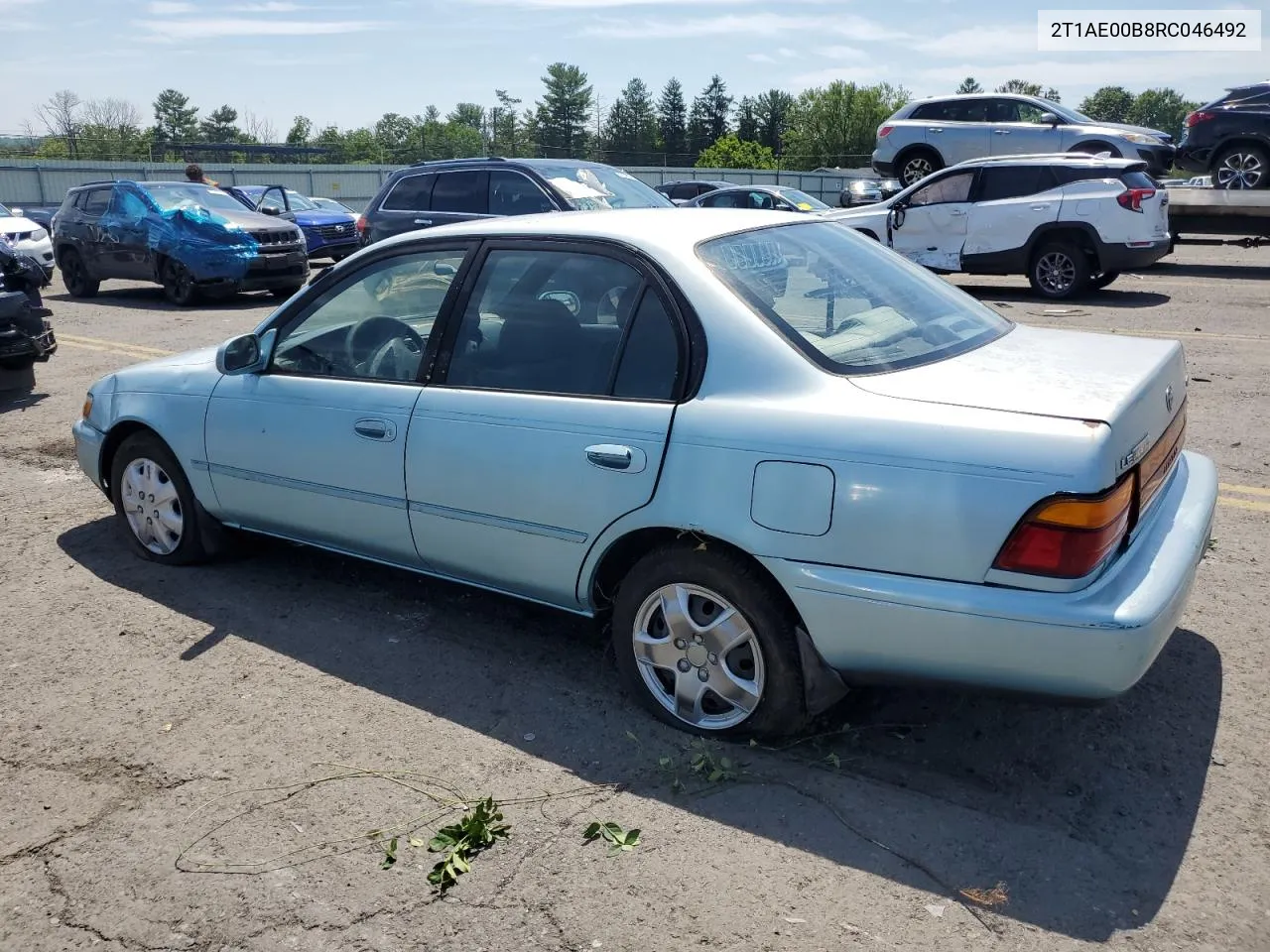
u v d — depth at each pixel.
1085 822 3.04
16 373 8.59
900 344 3.46
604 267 3.64
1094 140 18.27
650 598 3.50
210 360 4.91
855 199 25.20
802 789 3.21
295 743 3.57
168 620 4.55
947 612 2.90
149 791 3.32
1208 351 9.73
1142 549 3.05
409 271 4.13
